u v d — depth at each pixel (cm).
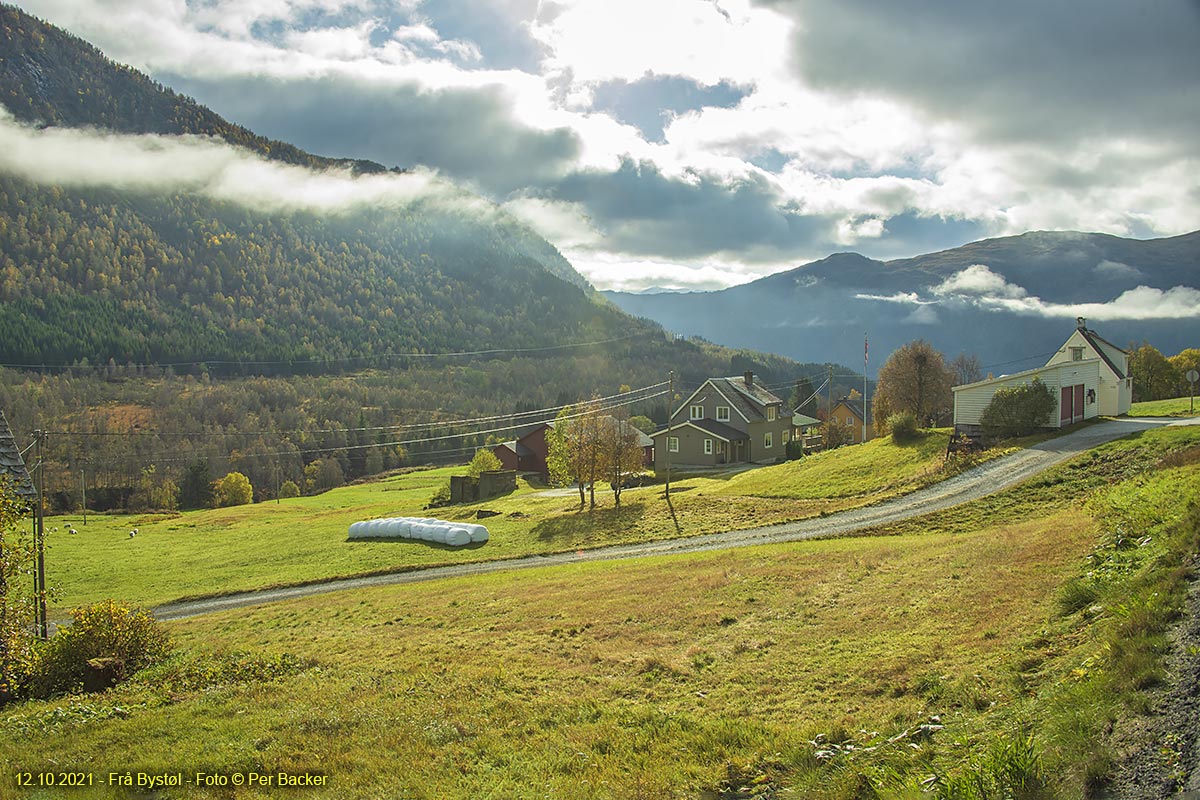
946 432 5209
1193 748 772
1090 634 1266
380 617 2752
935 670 1386
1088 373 5128
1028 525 2650
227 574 4394
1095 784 783
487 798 1021
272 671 1817
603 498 5712
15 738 1288
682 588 2511
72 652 1808
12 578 1695
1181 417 5012
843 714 1293
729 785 1037
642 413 15200
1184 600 1126
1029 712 1038
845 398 11825
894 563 2416
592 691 1567
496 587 3075
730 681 1566
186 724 1331
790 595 2230
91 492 10100
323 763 1137
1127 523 1858
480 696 1512
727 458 7375
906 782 891
